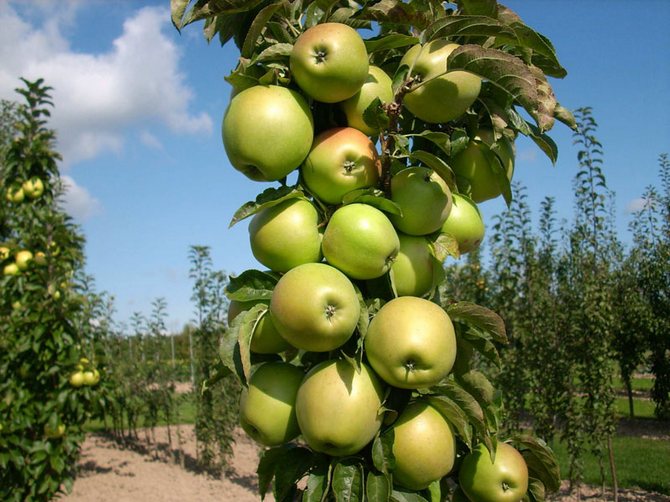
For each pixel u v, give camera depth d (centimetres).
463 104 59
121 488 292
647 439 401
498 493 60
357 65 55
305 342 52
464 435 55
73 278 253
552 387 266
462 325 60
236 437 445
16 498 205
